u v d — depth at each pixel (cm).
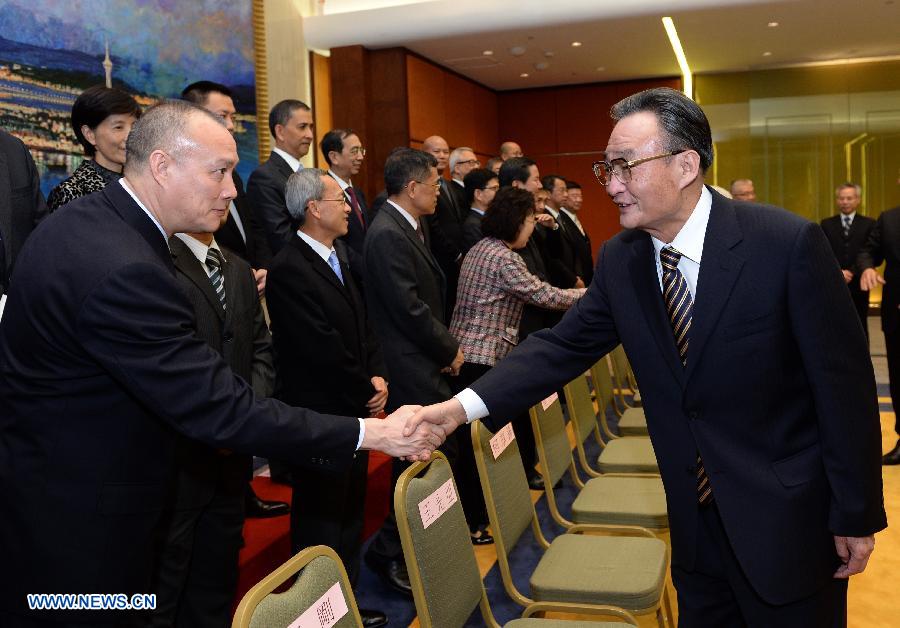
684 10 843
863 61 1167
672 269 163
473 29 877
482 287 356
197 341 165
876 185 1184
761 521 155
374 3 907
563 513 398
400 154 326
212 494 226
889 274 469
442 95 1056
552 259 532
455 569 199
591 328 189
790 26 925
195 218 171
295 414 176
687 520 166
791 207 1211
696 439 160
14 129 487
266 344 263
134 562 165
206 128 169
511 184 495
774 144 1209
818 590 159
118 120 259
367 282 321
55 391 157
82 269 154
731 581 166
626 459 349
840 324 151
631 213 159
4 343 161
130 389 157
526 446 416
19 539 157
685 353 162
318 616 140
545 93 1255
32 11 501
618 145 156
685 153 154
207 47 677
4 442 161
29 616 158
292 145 415
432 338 313
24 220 229
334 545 270
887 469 462
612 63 1092
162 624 210
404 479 185
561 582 231
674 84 1208
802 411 159
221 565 236
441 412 191
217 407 163
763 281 152
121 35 578
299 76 875
